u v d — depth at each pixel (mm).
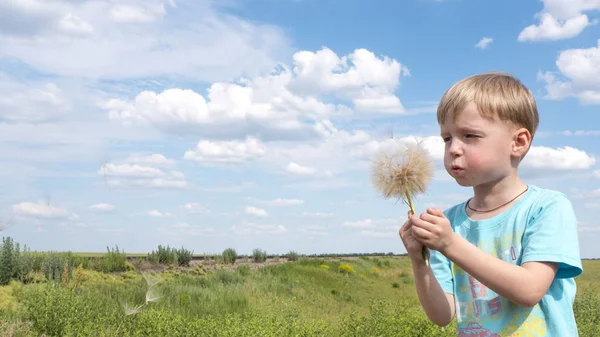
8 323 7516
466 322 2082
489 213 2055
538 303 1935
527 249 1873
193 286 14320
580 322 8164
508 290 1734
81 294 10531
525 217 1947
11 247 12773
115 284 13219
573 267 1854
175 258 19984
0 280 12109
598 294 10914
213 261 22781
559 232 1844
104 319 7598
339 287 19484
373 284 21812
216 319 8539
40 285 11523
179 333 7199
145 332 7191
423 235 1743
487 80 1911
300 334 7625
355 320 8047
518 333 1920
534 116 1943
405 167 1839
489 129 1852
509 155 1900
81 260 16297
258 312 9516
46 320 7523
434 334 7043
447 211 2324
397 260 31828
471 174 1888
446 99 1935
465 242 1756
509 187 2002
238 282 16391
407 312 8453
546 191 1985
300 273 20156
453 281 2191
